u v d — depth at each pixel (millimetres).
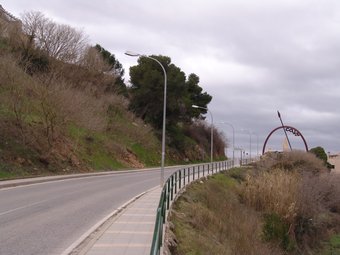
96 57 62875
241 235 19203
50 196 19438
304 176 35438
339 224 33312
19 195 19328
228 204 26062
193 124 93375
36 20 53500
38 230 11414
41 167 32750
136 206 17000
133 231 11750
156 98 71125
